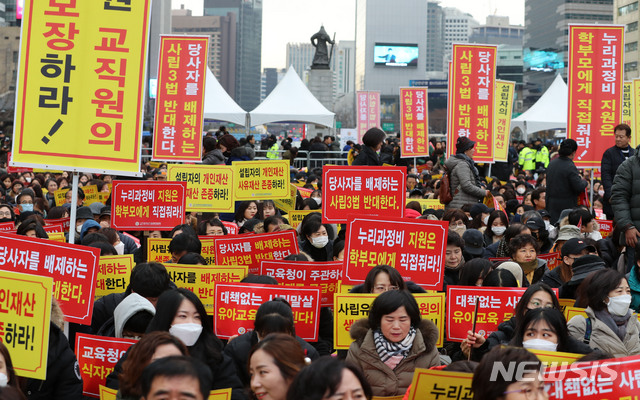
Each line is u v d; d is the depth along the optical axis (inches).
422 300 358.9
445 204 732.0
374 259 395.5
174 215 550.0
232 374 297.3
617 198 527.8
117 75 410.0
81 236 590.6
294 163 1723.7
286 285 391.9
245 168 686.5
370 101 2208.4
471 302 366.9
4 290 295.1
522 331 291.7
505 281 377.7
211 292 419.5
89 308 341.1
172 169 677.3
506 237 503.8
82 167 407.2
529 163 1926.7
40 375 290.2
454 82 898.7
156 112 808.9
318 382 184.1
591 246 441.7
